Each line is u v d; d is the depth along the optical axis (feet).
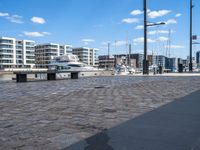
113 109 23.75
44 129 17.02
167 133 15.89
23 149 13.34
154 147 13.43
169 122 18.67
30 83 59.57
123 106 25.29
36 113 22.18
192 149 13.08
